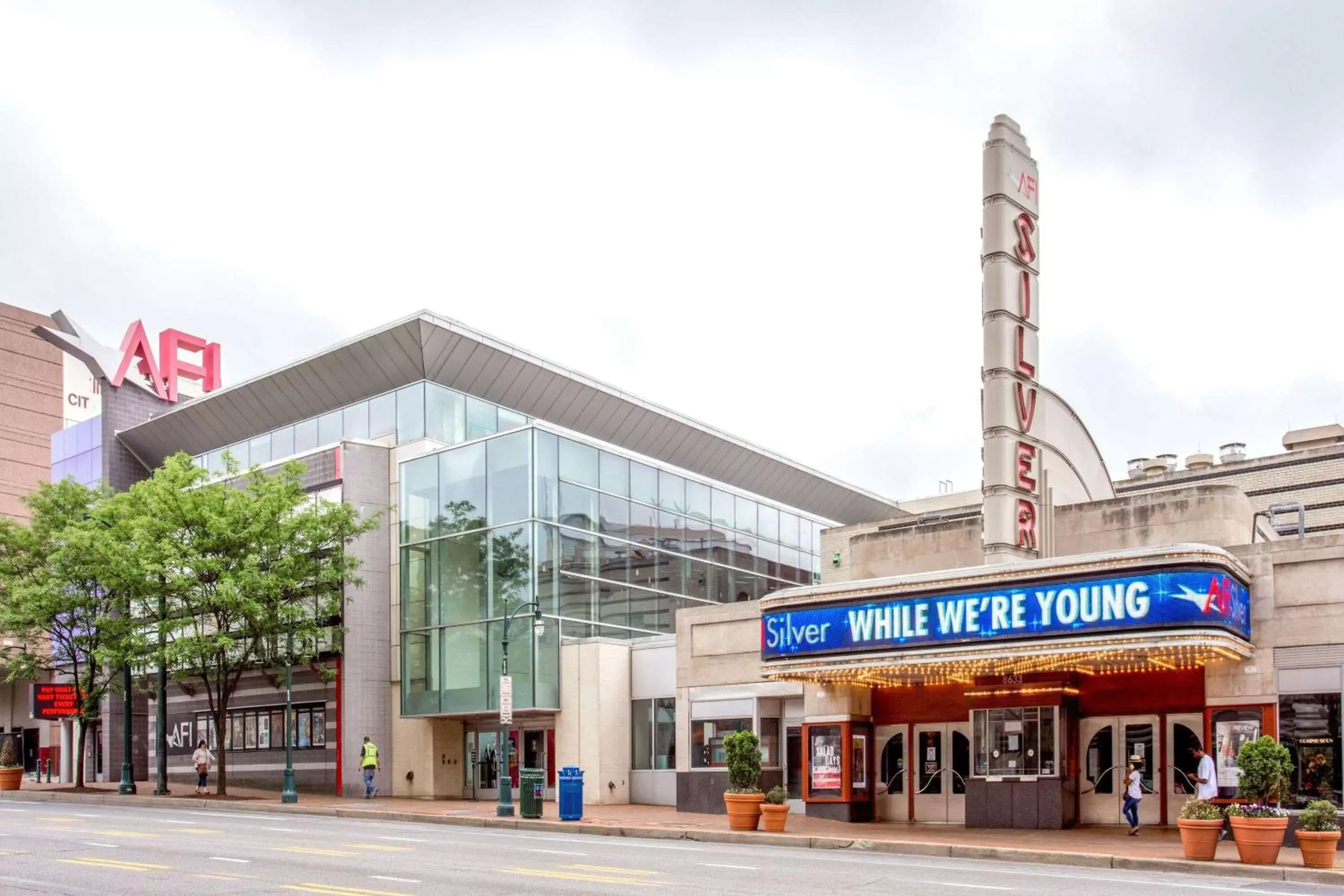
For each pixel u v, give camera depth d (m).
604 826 29.05
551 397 47.06
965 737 31.28
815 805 32.06
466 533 41.59
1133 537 29.34
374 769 40.47
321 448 44.62
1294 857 22.41
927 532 33.38
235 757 48.00
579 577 41.19
